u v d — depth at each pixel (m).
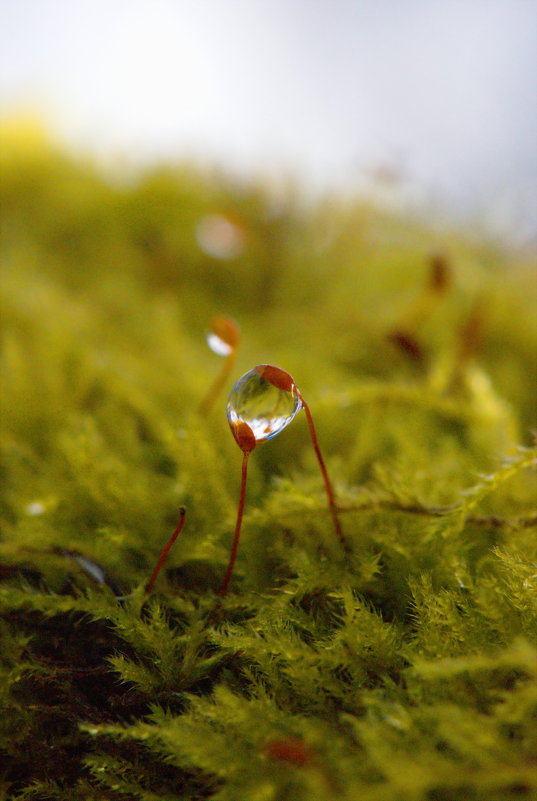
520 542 0.11
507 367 0.15
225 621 0.11
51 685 0.11
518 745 0.10
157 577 0.11
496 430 0.13
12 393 0.13
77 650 0.11
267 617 0.11
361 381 0.15
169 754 0.10
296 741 0.10
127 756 0.11
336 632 0.11
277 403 0.11
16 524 0.12
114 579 0.11
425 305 0.16
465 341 0.14
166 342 0.15
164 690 0.11
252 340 0.16
